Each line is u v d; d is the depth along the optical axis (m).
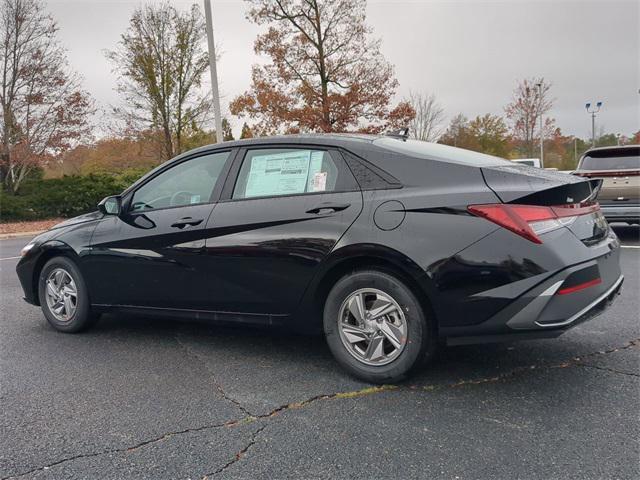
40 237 4.58
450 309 2.91
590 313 2.91
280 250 3.36
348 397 3.04
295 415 2.84
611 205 8.39
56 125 18.31
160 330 4.50
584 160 8.80
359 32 19.27
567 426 2.62
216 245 3.60
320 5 19.12
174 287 3.85
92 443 2.59
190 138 19.84
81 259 4.24
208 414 2.88
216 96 14.41
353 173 3.29
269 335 4.28
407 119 19.67
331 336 3.30
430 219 2.95
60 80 18.00
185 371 3.52
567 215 2.91
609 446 2.43
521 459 2.35
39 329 4.63
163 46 18.33
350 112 19.11
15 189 19.19
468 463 2.33
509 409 2.83
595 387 3.07
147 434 2.67
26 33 17.80
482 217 2.85
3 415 2.91
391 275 3.07
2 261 9.41
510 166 3.22
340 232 3.17
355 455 2.42
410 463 2.34
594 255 2.96
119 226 4.12
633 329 4.11
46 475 2.32
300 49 19.34
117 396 3.14
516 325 2.79
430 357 3.14
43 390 3.25
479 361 3.54
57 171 21.66
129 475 2.31
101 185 20.12
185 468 2.36
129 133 18.80
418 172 3.12
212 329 4.50
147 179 4.16
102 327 4.63
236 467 2.35
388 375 3.13
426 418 2.76
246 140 3.79
